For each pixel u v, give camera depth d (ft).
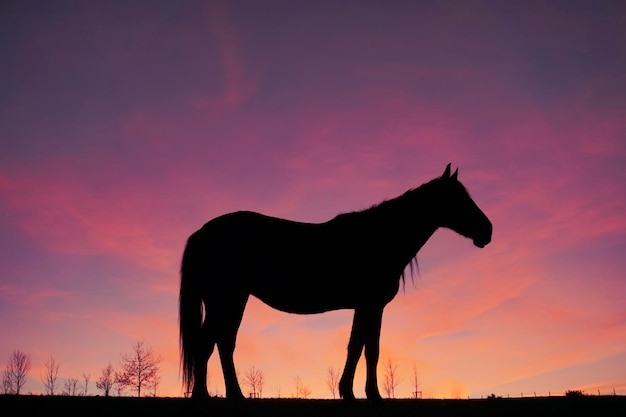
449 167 29.25
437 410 22.62
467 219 29.07
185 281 25.77
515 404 24.91
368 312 26.58
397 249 27.45
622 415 21.70
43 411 21.53
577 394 30.99
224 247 26.00
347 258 26.78
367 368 26.30
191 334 25.07
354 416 20.79
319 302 27.25
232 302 25.67
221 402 23.93
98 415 20.76
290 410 21.95
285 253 26.78
